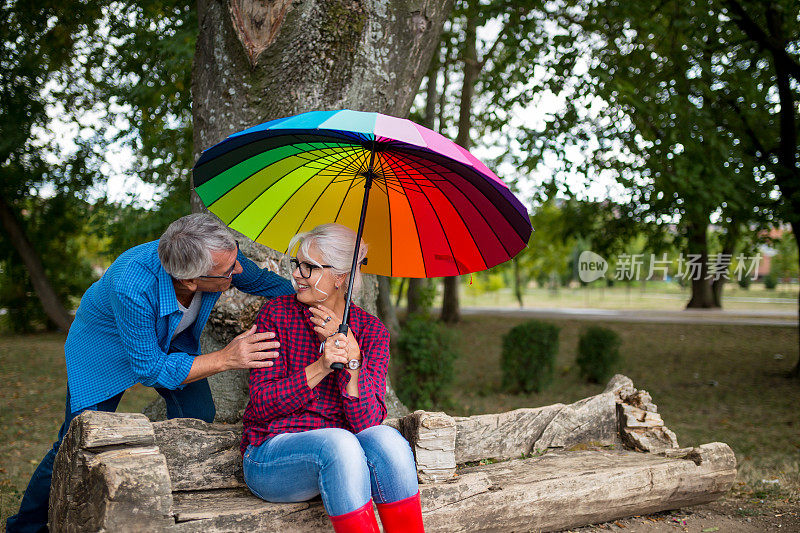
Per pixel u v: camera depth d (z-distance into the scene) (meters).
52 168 14.14
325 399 2.48
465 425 3.30
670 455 3.46
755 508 3.71
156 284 2.41
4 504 4.02
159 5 8.23
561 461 3.31
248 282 2.98
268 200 2.80
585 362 10.61
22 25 10.22
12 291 16.50
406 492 2.26
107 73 9.58
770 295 37.59
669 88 7.73
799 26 8.84
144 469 2.07
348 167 2.70
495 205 2.44
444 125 17.64
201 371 2.42
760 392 9.84
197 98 4.04
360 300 4.06
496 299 42.16
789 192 8.58
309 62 3.74
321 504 2.40
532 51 7.39
